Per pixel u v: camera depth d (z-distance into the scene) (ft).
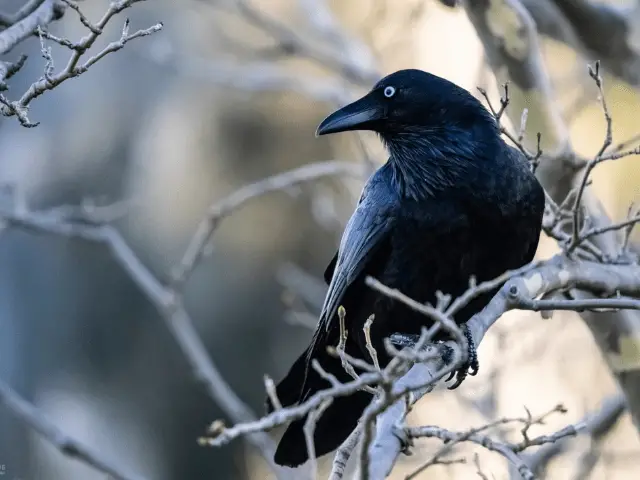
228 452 60.85
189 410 61.11
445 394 41.68
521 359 42.37
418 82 29.19
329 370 30.89
